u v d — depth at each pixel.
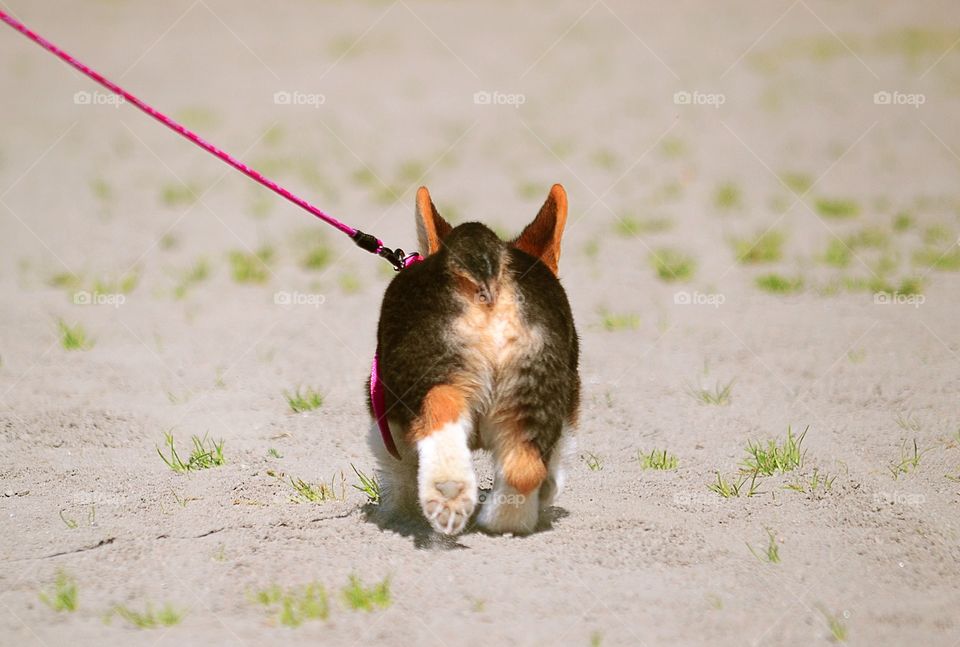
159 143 23.66
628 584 6.42
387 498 7.44
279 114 25.75
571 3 40.78
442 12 39.03
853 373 10.64
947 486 8.02
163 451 8.88
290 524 7.32
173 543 7.05
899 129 23.41
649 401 10.09
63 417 9.55
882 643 5.85
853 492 7.88
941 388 10.12
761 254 15.34
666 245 16.28
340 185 20.19
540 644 5.73
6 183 20.23
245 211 18.52
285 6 40.12
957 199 18.25
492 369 6.54
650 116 25.33
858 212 17.59
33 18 37.16
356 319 12.95
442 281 6.65
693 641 5.82
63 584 6.45
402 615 6.04
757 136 23.33
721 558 6.84
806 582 6.56
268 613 6.09
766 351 11.48
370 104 26.91
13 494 7.95
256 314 13.14
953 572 6.76
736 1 40.53
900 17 36.22
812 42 32.62
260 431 9.38
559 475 7.18
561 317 6.88
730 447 8.94
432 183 20.16
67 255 15.78
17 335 12.10
